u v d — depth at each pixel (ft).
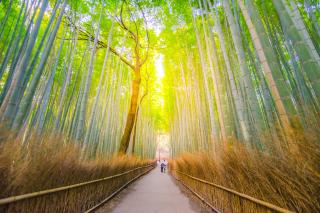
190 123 32.83
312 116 5.48
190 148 32.86
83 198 11.09
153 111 84.89
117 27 30.73
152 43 37.63
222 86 14.53
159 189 24.71
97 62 34.04
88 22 26.22
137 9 29.58
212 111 17.16
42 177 7.20
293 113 6.28
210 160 14.60
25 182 6.27
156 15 30.63
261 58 8.09
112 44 31.12
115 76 35.88
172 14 27.50
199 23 24.25
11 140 6.37
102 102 31.24
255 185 7.70
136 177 36.22
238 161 9.14
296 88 10.29
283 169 5.89
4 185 5.46
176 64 39.34
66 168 9.15
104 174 15.84
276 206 5.99
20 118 8.82
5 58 12.92
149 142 87.04
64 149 9.90
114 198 17.85
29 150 7.51
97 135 25.94
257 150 8.23
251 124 10.42
